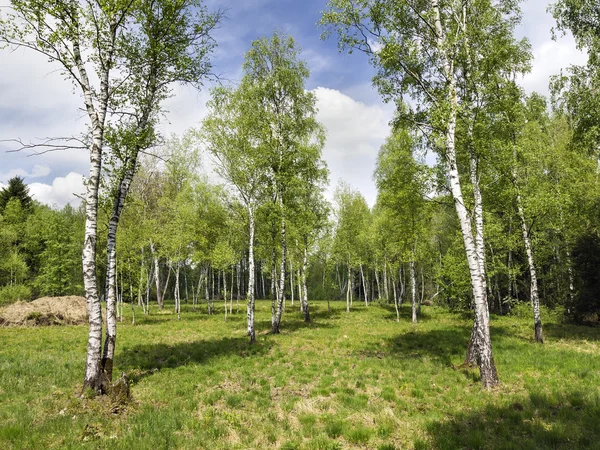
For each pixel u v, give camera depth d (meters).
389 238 30.69
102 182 11.25
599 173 22.19
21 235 49.66
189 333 21.98
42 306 26.66
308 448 6.66
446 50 12.25
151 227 32.66
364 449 6.76
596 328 22.25
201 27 12.34
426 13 12.59
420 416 8.22
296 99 23.41
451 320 29.02
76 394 9.10
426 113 13.57
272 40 23.03
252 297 18.41
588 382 10.21
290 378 11.83
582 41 18.53
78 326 24.70
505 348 15.68
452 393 9.88
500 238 25.16
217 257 32.50
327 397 9.86
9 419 7.26
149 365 13.10
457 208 11.62
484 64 14.89
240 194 19.44
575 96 19.34
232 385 10.98
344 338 19.66
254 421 7.99
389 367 12.88
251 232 18.81
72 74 10.20
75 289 45.44
